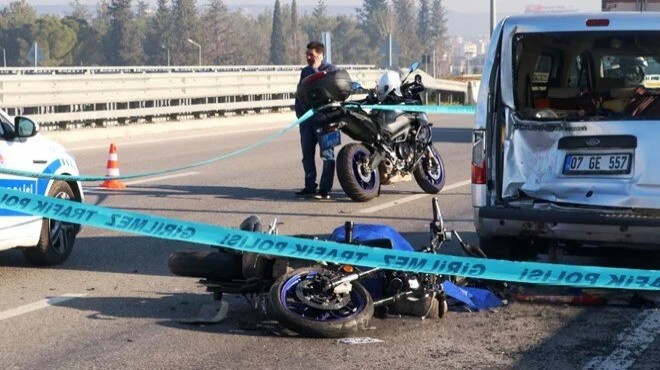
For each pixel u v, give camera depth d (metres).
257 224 7.89
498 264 7.34
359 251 7.16
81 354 6.99
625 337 7.40
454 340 7.32
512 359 6.88
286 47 180.12
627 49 9.32
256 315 7.95
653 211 8.31
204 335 7.44
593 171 8.48
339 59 187.62
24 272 9.56
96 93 25.00
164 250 10.67
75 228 10.12
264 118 31.52
